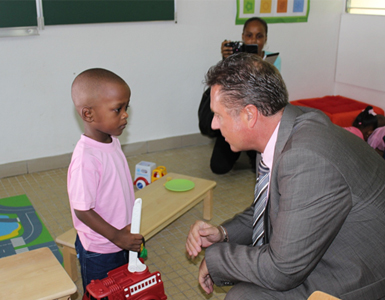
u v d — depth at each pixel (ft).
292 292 3.80
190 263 7.54
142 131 13.10
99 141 5.42
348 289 3.61
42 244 8.07
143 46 12.34
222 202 9.90
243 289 3.98
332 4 15.14
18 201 9.82
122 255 5.70
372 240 3.60
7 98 10.90
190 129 13.96
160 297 4.82
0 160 11.23
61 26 11.05
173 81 13.15
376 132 12.32
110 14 11.46
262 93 3.65
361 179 3.56
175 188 8.39
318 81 15.93
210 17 13.09
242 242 4.82
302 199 3.40
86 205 5.01
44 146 11.69
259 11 13.83
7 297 3.83
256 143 3.99
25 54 10.80
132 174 11.44
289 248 3.43
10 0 10.16
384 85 14.26
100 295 4.40
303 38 15.02
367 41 14.57
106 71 5.36
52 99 11.44
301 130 3.69
